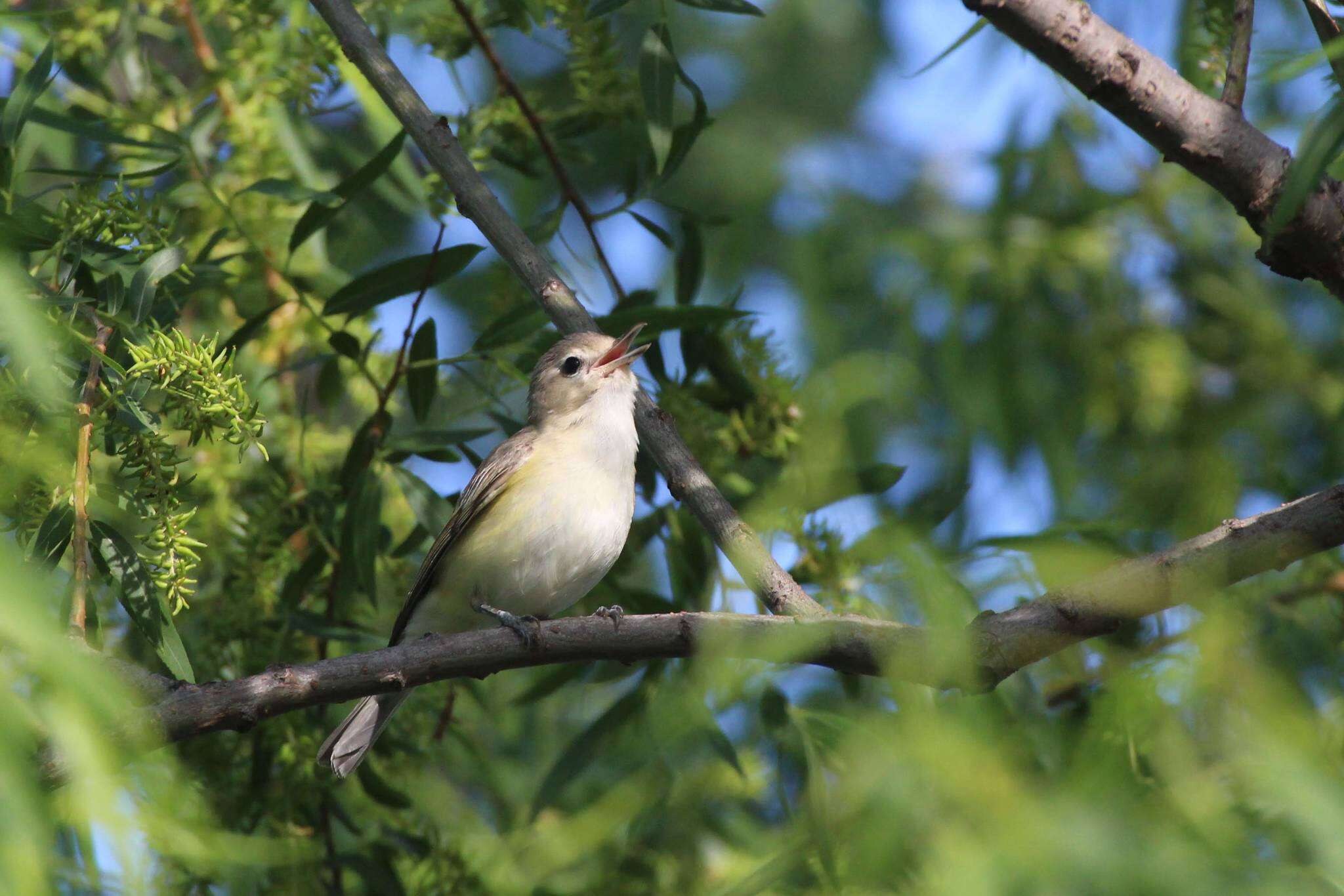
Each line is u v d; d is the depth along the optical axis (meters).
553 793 10.12
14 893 3.45
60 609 6.31
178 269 9.26
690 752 11.27
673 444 8.53
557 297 8.82
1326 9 6.66
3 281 4.68
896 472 9.56
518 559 10.57
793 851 7.01
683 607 10.65
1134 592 6.44
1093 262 12.05
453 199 11.23
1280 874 4.37
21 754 3.69
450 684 10.96
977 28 7.79
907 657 5.15
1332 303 12.15
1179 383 11.26
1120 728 5.02
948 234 12.91
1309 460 11.70
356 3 11.57
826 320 14.01
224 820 9.70
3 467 6.46
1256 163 7.16
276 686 6.62
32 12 10.64
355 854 10.27
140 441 6.96
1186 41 10.27
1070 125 12.48
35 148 11.00
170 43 12.97
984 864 4.17
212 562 10.72
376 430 10.36
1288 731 4.64
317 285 11.80
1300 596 8.66
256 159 11.41
